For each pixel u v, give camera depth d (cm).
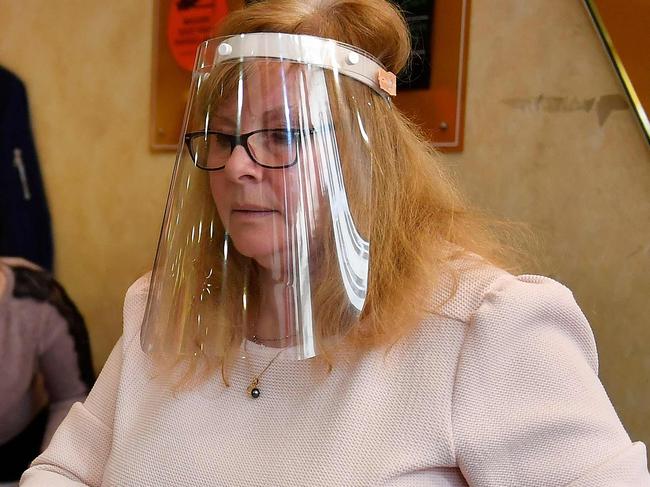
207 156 73
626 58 109
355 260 72
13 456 137
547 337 72
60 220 166
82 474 91
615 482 65
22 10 168
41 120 167
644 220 110
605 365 113
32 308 135
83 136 163
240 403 79
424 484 69
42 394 140
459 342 72
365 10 78
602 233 113
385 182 77
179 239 77
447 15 122
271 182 69
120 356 95
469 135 122
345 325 72
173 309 78
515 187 119
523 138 118
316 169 70
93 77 162
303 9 77
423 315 74
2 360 132
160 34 153
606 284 113
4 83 167
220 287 75
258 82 70
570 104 114
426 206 82
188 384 82
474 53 121
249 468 74
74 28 163
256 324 77
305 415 74
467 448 68
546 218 117
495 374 70
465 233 83
